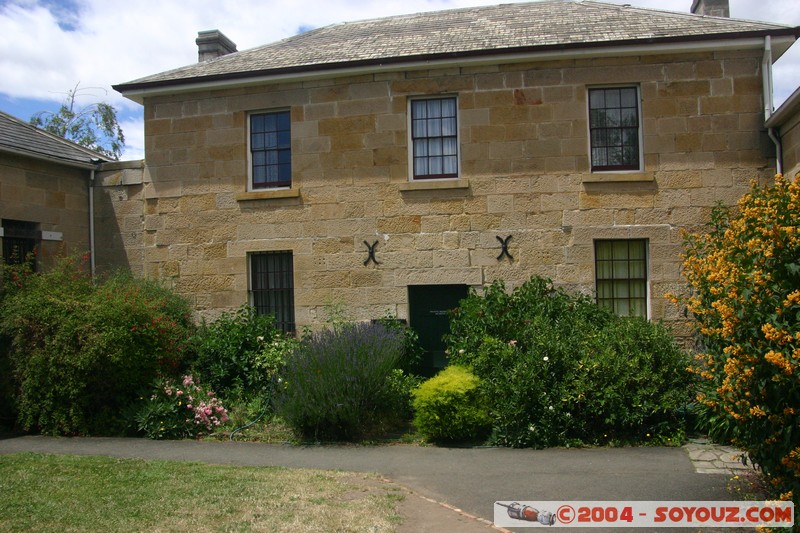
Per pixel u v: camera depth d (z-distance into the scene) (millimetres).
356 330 10820
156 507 6383
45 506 6426
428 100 12602
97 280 13594
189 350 11898
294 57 13359
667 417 9336
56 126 32500
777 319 5039
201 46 15742
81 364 10000
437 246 12312
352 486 7176
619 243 12109
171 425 10172
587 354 9492
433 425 9383
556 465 8172
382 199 12516
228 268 13148
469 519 6215
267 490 6973
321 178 12766
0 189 12078
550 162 12039
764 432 5508
